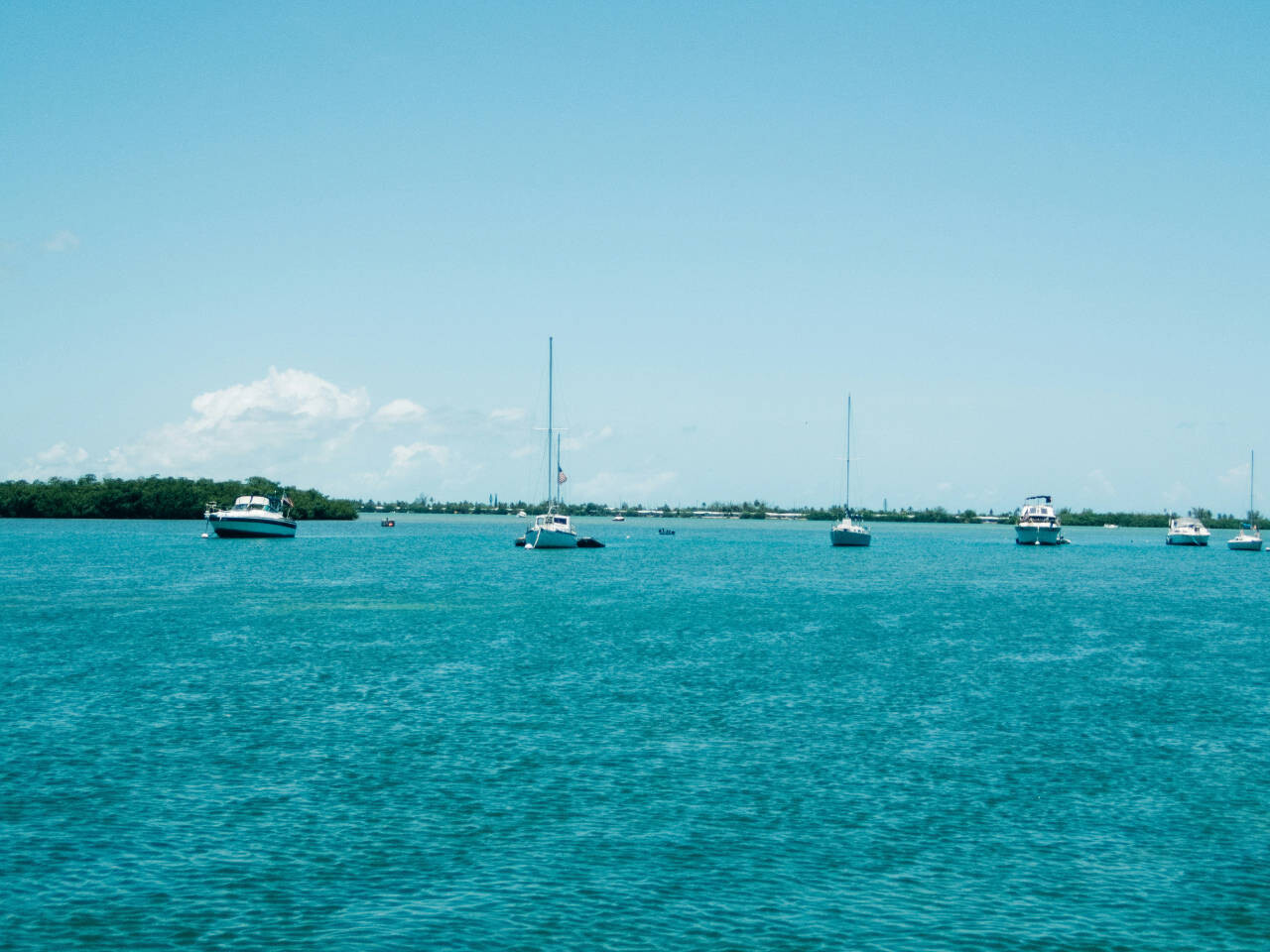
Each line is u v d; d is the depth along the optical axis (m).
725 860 24.23
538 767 31.59
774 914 21.41
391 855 24.30
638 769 31.50
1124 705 41.47
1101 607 82.31
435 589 93.88
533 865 23.78
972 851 24.98
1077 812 27.86
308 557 139.50
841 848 25.06
